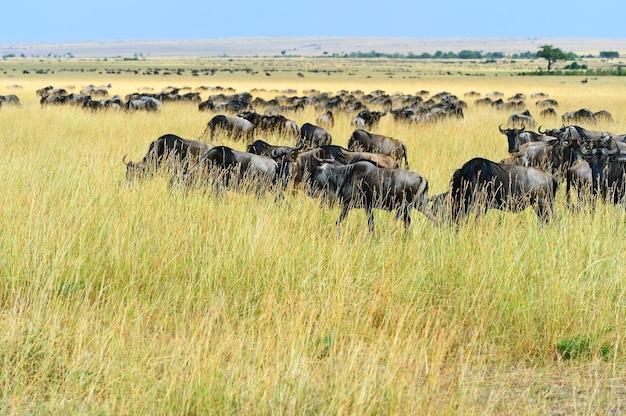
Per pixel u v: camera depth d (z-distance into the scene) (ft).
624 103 410.93
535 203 94.58
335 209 96.27
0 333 55.93
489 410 49.06
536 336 62.44
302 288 68.90
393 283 69.41
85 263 73.05
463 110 357.20
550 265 71.67
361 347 55.31
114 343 55.52
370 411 46.83
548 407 50.65
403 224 93.35
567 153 127.13
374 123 221.25
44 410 47.34
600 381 55.06
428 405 47.60
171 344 55.88
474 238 78.79
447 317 65.51
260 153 128.06
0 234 77.66
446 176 127.24
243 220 84.23
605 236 81.61
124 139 173.06
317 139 172.65
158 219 81.92
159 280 71.20
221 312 63.82
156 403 48.16
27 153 135.74
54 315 58.85
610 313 64.49
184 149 115.75
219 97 379.76
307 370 51.24
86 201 86.94
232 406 47.96
